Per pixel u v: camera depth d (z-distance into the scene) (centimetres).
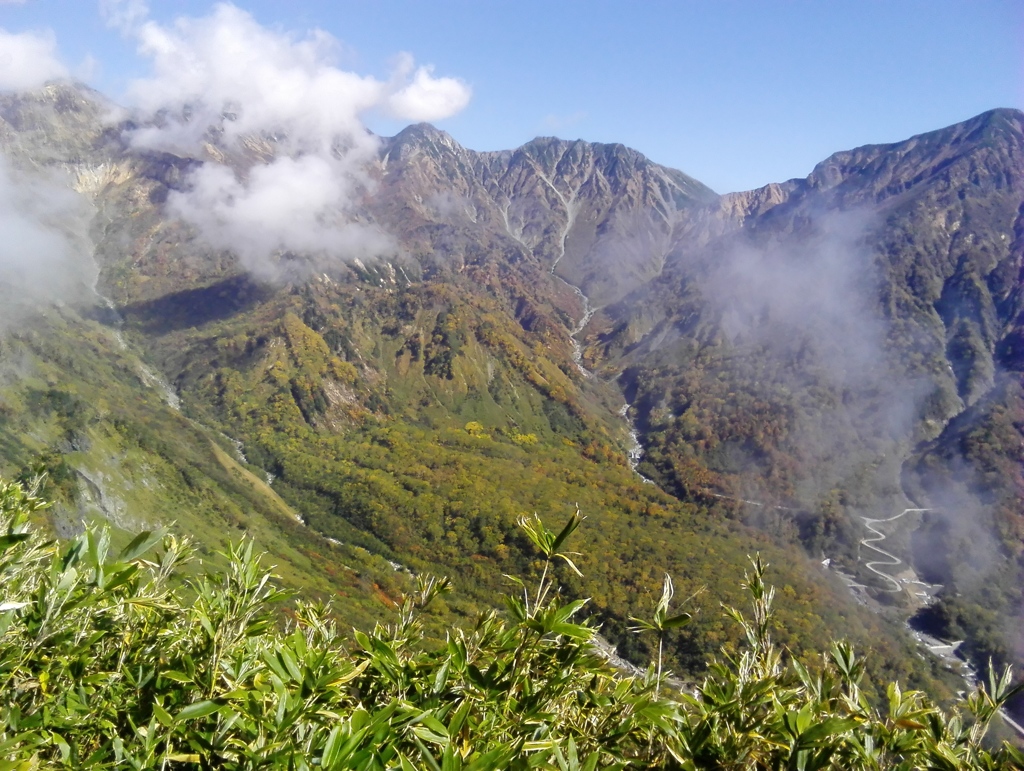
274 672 318
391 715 289
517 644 369
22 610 379
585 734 360
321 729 313
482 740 321
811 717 322
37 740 325
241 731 336
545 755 313
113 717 368
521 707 352
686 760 329
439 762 308
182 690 375
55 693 364
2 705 351
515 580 376
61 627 372
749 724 342
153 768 321
